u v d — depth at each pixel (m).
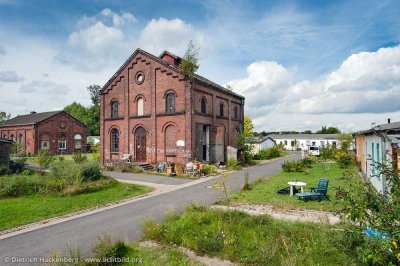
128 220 9.95
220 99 30.00
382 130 10.25
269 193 13.73
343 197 5.82
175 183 18.03
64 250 7.29
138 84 26.44
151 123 25.36
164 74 24.94
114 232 8.64
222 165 27.02
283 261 5.99
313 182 17.02
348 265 5.84
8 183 13.80
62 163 17.77
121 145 27.44
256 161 36.44
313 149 49.47
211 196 13.65
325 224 7.98
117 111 28.12
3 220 9.89
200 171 21.50
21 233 8.73
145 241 7.72
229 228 7.96
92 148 50.56
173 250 6.98
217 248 6.94
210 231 7.96
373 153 14.36
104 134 28.66
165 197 13.73
